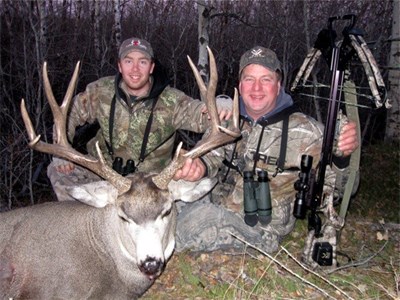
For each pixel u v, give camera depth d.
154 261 1.12
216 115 1.32
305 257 1.40
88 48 4.55
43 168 3.15
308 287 1.30
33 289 1.27
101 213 1.29
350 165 1.36
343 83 1.29
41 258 1.27
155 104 1.69
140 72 1.65
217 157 1.47
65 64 4.43
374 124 3.96
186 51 4.88
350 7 4.90
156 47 4.97
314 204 1.33
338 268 1.37
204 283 1.34
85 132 1.91
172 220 1.27
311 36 4.30
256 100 1.42
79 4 5.00
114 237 1.27
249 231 1.46
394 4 2.85
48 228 1.31
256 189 1.42
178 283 1.36
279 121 1.44
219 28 4.83
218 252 1.46
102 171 1.24
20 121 3.28
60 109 1.30
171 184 1.28
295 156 1.42
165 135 1.71
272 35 4.56
